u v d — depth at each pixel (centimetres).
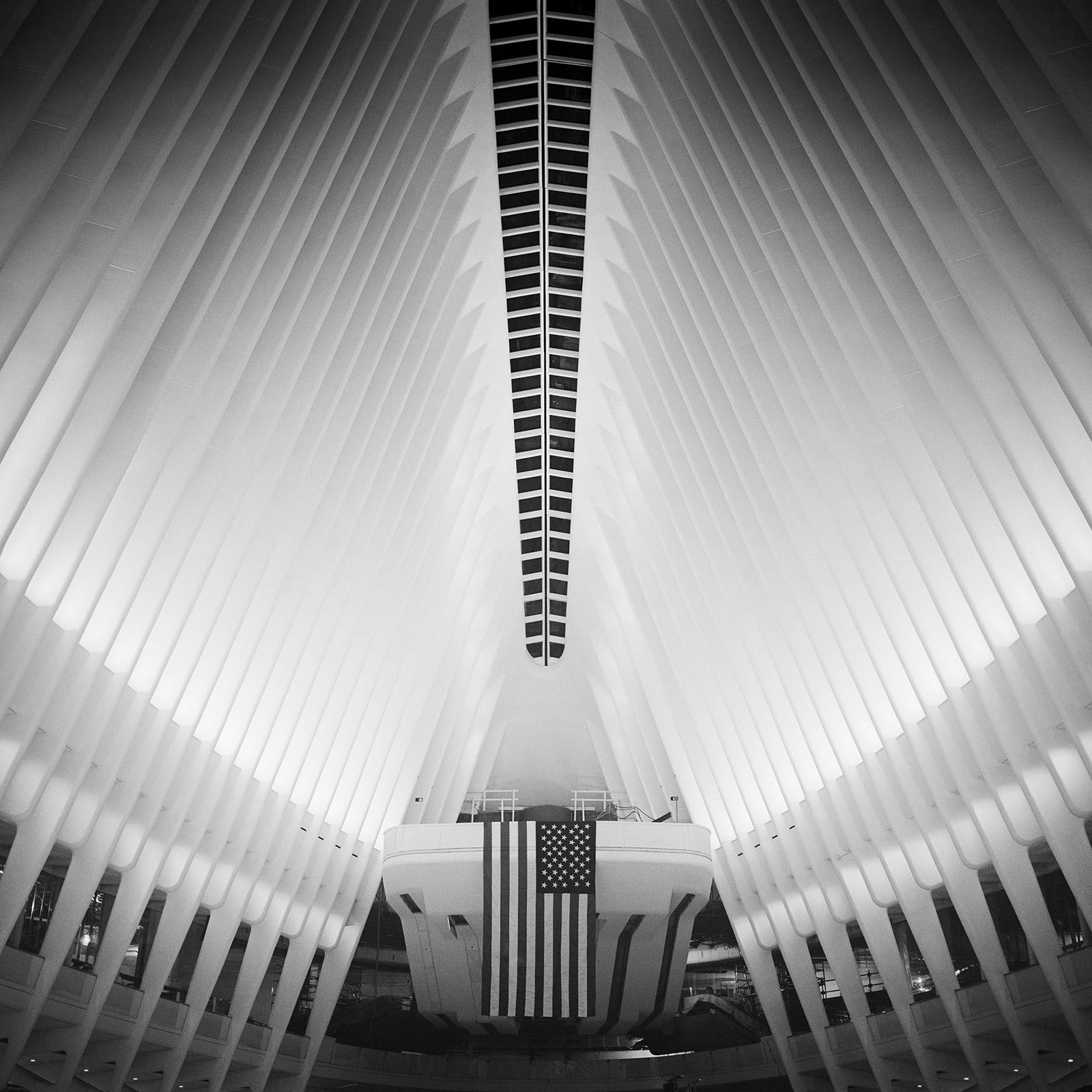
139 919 1875
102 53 1098
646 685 2953
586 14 1734
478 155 1928
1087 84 1014
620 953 2750
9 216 1059
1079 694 1411
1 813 1459
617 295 2241
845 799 2144
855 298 1450
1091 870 1523
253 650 1864
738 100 1496
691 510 2212
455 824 2516
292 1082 2784
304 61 1408
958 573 1521
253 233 1465
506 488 2791
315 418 1772
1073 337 1182
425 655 2739
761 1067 3023
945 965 2047
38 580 1376
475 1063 3184
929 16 1197
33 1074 1881
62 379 1252
